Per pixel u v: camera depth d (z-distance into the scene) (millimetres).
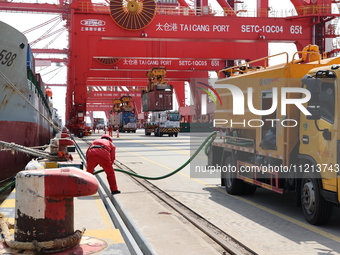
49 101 38656
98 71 64250
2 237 4375
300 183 7359
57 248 3662
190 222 7184
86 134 55031
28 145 17516
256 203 8914
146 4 36844
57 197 3670
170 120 53938
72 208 3859
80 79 37781
